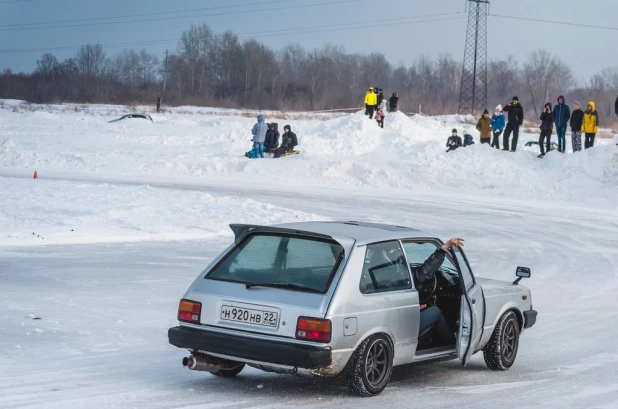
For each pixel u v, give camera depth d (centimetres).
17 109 8775
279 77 14175
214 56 14325
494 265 1942
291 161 4125
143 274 1642
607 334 1241
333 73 14475
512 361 998
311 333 748
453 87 17175
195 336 792
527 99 17175
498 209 3127
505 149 3931
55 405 743
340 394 821
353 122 5238
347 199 3309
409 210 3033
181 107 10988
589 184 3562
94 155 4450
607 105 14812
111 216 2438
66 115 7781
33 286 1455
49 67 14475
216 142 5381
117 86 14588
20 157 4422
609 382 934
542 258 2078
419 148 4794
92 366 927
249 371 925
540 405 817
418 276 874
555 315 1394
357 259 793
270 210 2702
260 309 772
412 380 916
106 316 1232
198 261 1842
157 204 2697
